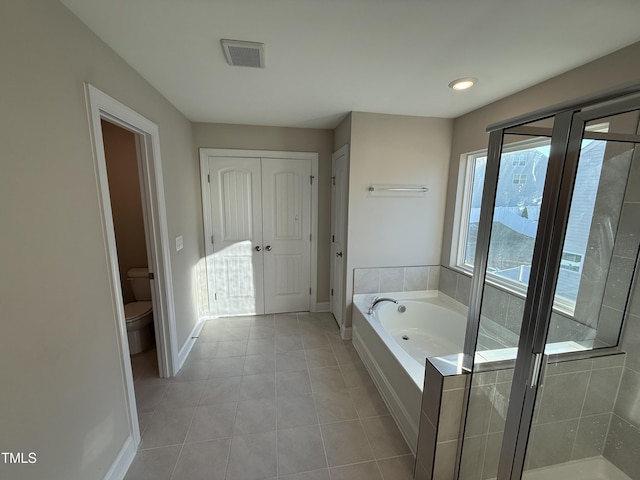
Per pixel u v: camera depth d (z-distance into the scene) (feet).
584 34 4.17
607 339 4.30
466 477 4.53
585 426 4.52
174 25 4.01
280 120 9.19
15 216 2.78
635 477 4.36
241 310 11.02
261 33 4.23
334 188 10.28
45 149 3.16
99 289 4.12
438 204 9.09
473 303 4.34
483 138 7.55
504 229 4.12
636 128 3.71
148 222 6.49
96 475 4.04
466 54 4.83
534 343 3.71
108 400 4.33
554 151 3.30
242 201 10.27
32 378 2.97
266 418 5.98
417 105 7.50
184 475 4.74
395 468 4.94
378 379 6.95
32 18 2.99
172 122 7.52
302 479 4.70
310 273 11.20
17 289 2.80
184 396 6.61
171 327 7.16
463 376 4.17
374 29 4.11
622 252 4.09
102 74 4.35
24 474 2.88
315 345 8.98
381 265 9.12
